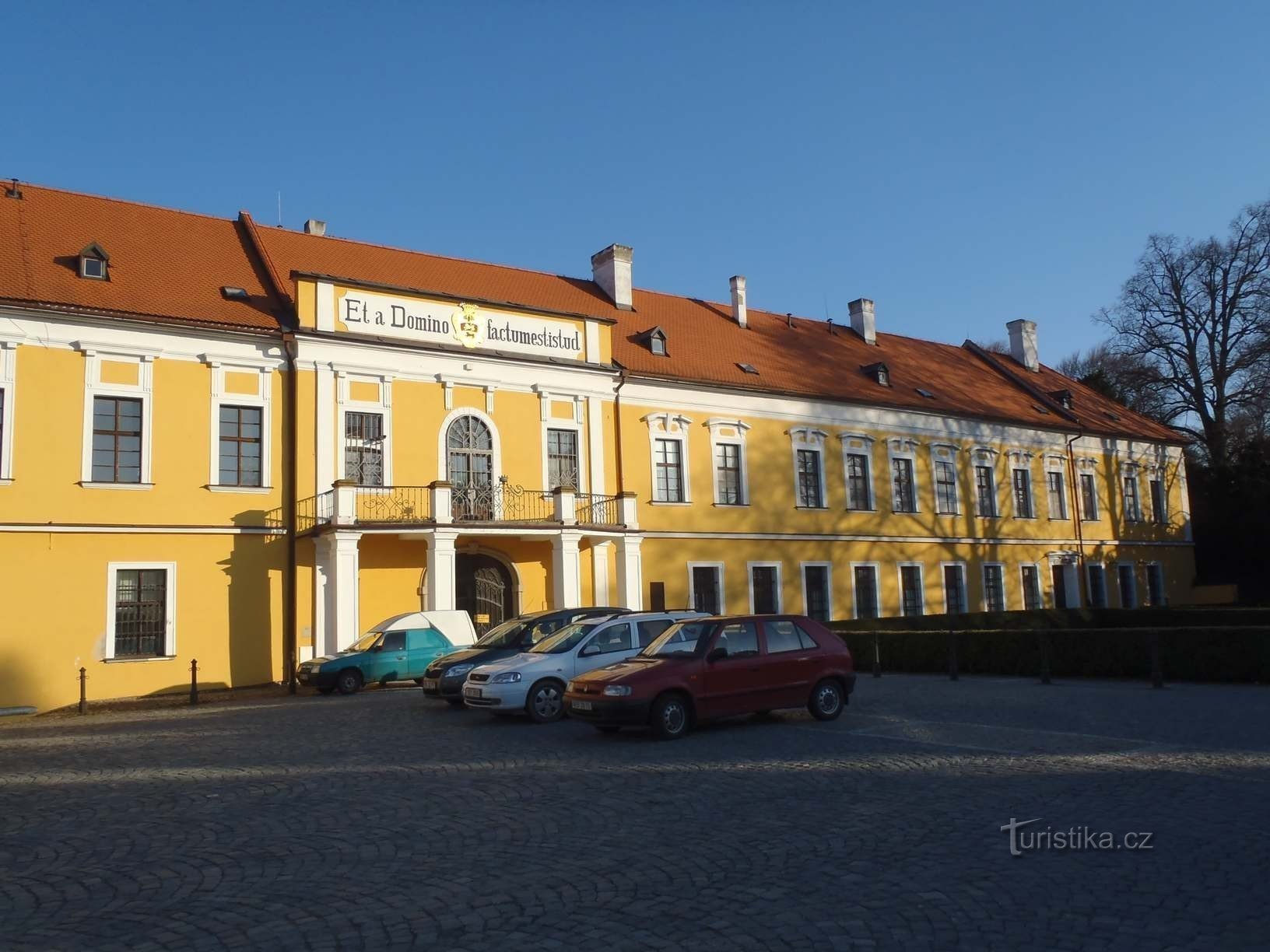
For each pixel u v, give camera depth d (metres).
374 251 35.03
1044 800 9.83
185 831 9.53
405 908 6.98
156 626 26.05
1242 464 51.81
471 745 14.63
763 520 37.44
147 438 26.27
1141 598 51.16
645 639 18.42
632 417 34.69
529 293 37.16
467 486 30.23
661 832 8.97
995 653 24.56
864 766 11.94
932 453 43.47
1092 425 50.12
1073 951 5.89
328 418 28.47
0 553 24.17
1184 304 52.00
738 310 43.19
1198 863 7.60
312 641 27.50
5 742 17.20
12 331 24.75
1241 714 15.59
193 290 28.66
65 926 6.80
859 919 6.52
